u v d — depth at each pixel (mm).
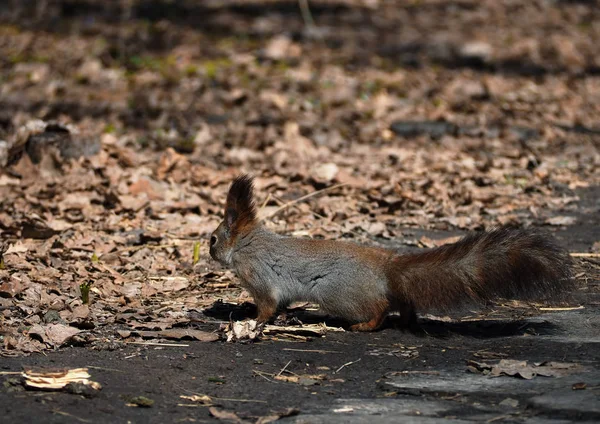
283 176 16016
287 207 13891
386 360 7711
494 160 17672
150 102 22281
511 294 8180
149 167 16078
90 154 15547
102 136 16625
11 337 7980
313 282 8648
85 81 24812
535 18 36875
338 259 8594
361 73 26547
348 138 19625
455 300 8273
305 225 13062
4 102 22516
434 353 7902
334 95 23375
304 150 18031
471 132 20047
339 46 30406
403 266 8422
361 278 8508
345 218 13578
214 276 10617
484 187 15891
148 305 9484
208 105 22141
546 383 6992
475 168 17094
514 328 8672
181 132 19750
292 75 25641
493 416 6332
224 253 8859
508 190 15625
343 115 21312
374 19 35594
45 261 10719
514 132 20297
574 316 9055
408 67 27719
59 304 8961
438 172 16750
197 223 12938
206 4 37312
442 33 33250
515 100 23844
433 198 14914
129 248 11570
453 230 13227
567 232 12867
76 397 6660
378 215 13914
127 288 9938
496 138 19859
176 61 27297
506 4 39594
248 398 6758
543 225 13359
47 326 8242
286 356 7812
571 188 16031
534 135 20297
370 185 15250
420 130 20125
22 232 11945
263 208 13406
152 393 6812
